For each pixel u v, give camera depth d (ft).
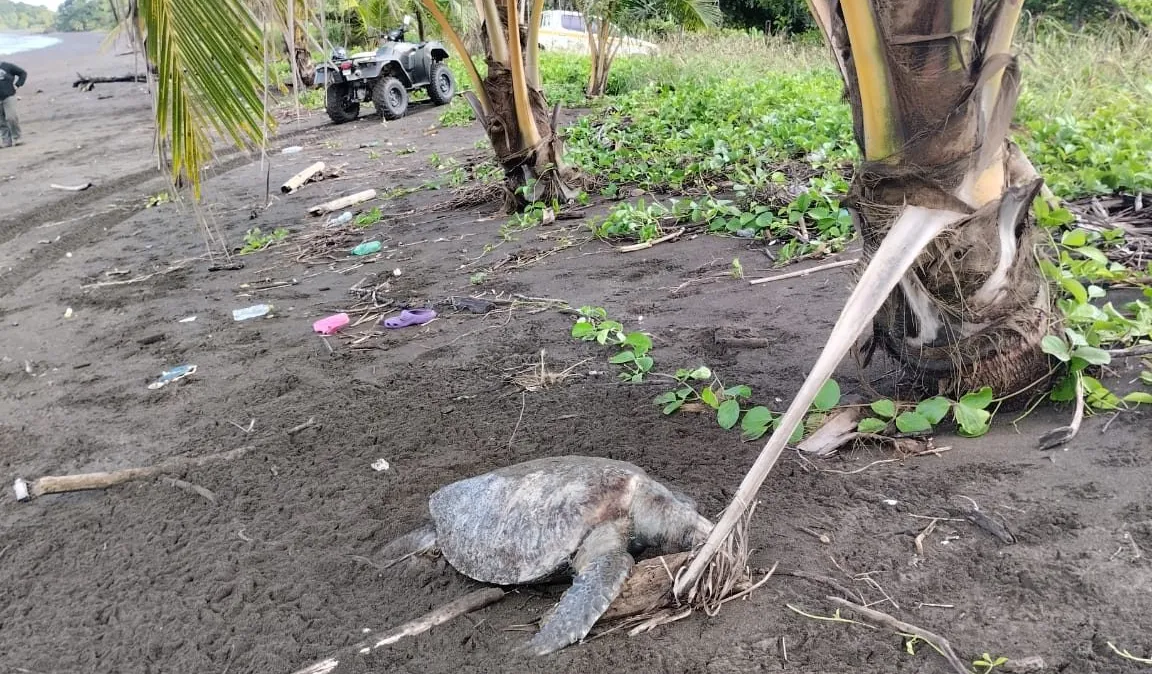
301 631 6.40
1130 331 8.61
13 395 12.55
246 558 7.52
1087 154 14.17
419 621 6.20
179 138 7.76
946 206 7.12
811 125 21.18
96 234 23.13
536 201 19.11
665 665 5.43
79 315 16.31
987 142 6.90
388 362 11.85
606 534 6.06
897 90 6.89
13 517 8.83
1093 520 6.29
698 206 16.46
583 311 12.16
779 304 11.71
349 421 10.11
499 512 6.48
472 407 10.06
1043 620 5.39
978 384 7.97
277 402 10.96
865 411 8.45
